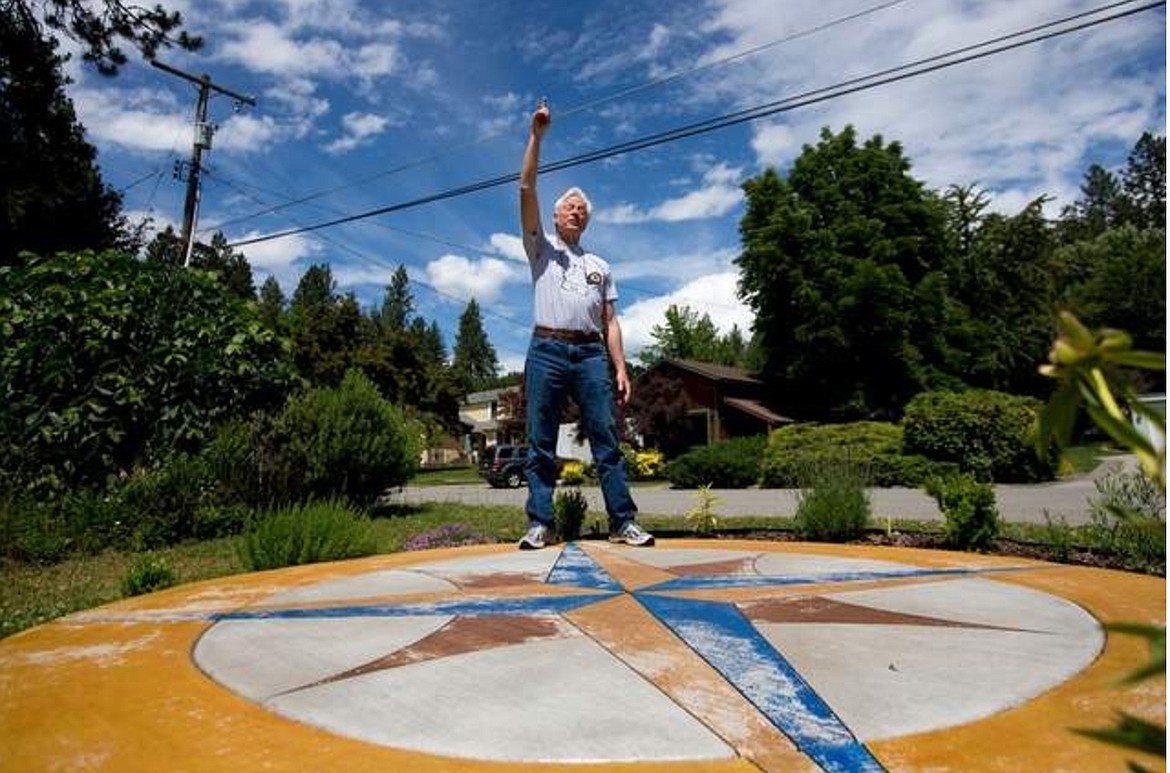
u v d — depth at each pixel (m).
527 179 3.95
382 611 2.49
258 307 8.91
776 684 1.69
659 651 1.95
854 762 1.30
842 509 4.82
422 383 34.94
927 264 24.25
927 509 9.85
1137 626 0.51
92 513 6.43
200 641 2.19
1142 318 31.39
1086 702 1.55
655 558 3.55
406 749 1.39
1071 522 7.49
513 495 17.03
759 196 25.19
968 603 2.45
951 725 1.45
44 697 1.72
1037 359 27.55
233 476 7.44
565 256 4.17
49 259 7.73
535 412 4.11
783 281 24.38
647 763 1.32
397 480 9.04
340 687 1.74
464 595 2.72
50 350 6.97
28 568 5.54
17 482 6.62
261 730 1.50
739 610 2.38
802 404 25.97
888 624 2.18
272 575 3.40
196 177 19.69
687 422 28.27
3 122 15.18
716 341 42.31
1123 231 40.88
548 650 1.98
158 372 7.41
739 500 13.12
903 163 24.70
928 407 16.92
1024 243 28.47
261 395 8.27
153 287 7.69
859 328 22.95
